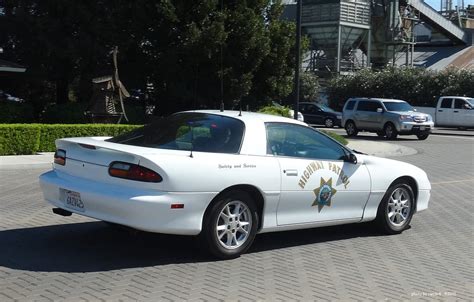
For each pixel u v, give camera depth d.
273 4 27.00
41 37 23.78
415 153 21.64
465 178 14.89
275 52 26.33
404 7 54.53
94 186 6.07
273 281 5.71
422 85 43.78
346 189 7.27
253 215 6.49
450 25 58.78
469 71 42.53
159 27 25.02
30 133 16.78
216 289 5.39
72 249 6.61
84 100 26.86
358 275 6.04
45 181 6.63
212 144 6.42
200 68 25.56
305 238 7.61
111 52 24.62
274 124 6.91
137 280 5.57
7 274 5.62
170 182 5.80
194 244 6.71
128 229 5.99
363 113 29.77
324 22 50.81
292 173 6.69
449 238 7.99
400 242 7.62
